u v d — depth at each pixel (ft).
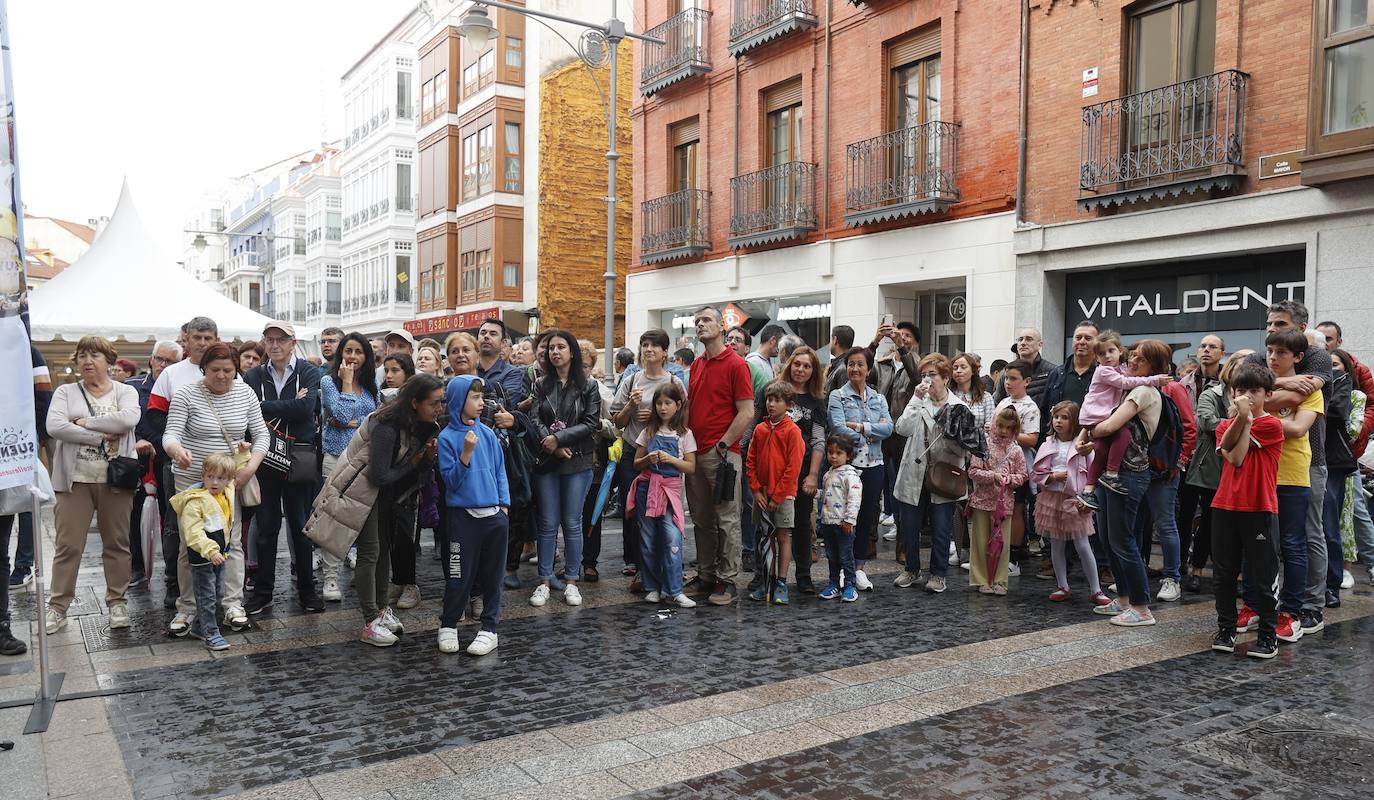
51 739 14.12
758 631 20.66
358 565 19.40
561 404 23.21
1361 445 23.16
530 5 92.48
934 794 12.29
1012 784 12.59
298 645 19.34
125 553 20.68
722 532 23.50
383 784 12.52
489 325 25.36
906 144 50.42
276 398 22.26
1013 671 17.62
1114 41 40.91
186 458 19.53
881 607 23.12
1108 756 13.52
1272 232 35.76
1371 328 33.01
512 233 95.66
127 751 13.67
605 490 25.48
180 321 47.01
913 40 50.85
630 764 13.21
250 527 25.07
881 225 52.03
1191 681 17.03
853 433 24.38
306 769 13.02
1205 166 37.14
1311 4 34.65
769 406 23.30
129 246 49.03
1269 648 18.45
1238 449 18.65
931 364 25.09
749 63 61.26
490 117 96.02
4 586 18.62
